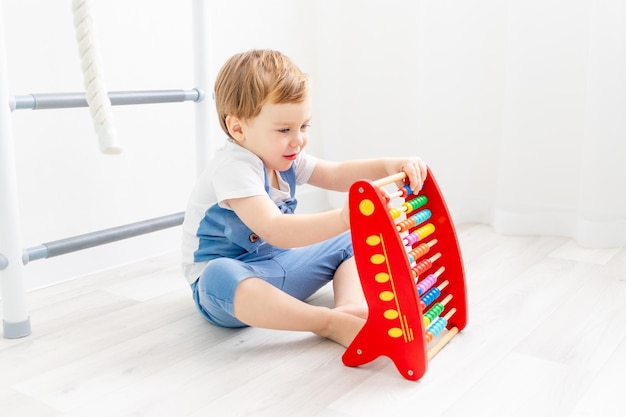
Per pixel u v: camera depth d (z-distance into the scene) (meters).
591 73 1.53
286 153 1.13
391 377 0.99
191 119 1.70
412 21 1.83
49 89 1.42
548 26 1.58
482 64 1.72
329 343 1.12
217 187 1.12
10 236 1.16
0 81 1.12
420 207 1.15
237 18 1.75
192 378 1.01
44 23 1.39
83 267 1.51
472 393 0.94
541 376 0.98
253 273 1.09
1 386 1.00
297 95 1.09
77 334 1.19
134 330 1.20
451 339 1.11
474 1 1.69
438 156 1.79
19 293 1.17
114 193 1.56
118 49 1.52
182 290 1.40
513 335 1.12
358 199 0.93
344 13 1.91
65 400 0.96
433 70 1.75
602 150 1.53
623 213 1.56
